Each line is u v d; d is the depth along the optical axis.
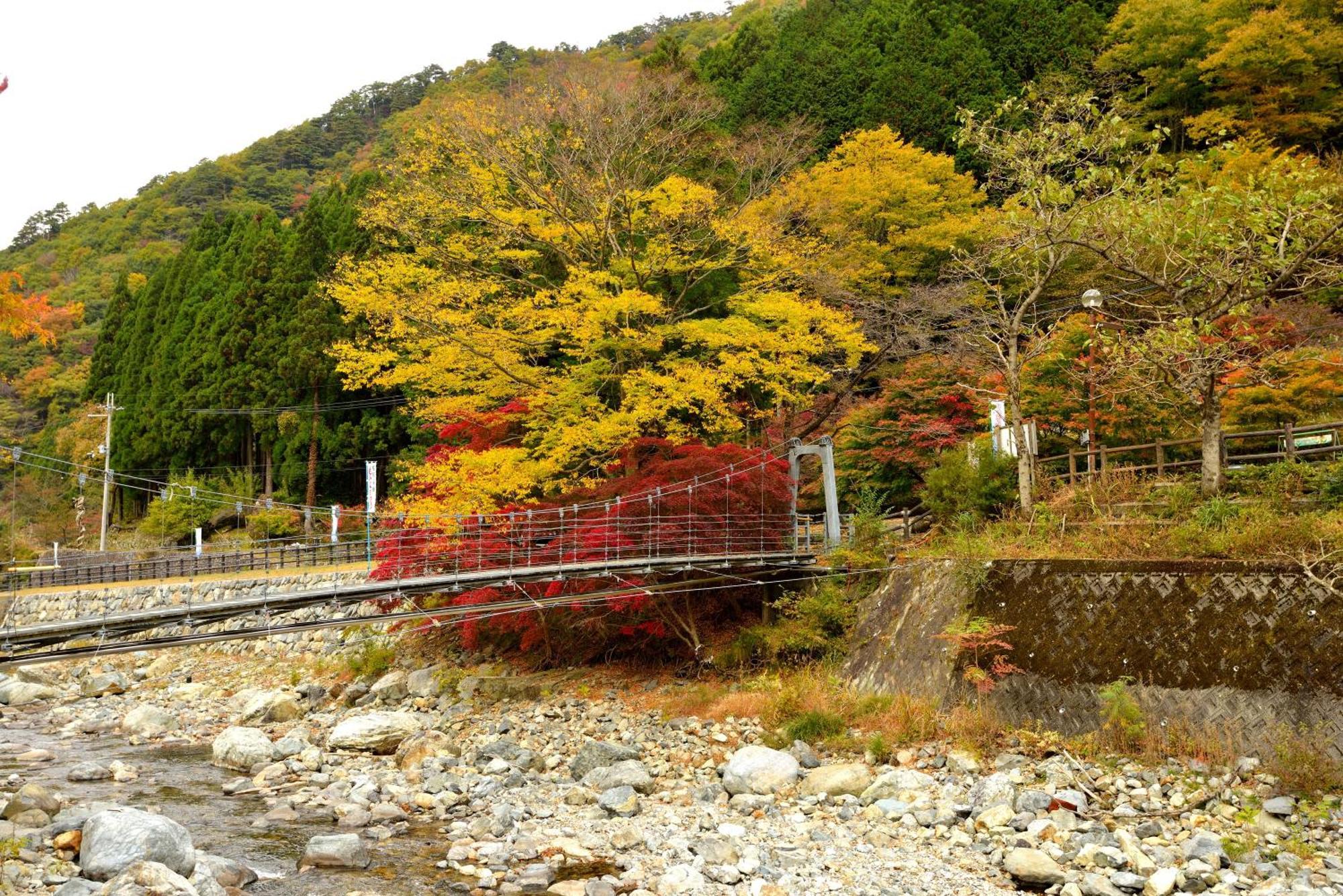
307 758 14.57
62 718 19.11
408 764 14.53
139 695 21.66
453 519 17.36
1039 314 24.86
